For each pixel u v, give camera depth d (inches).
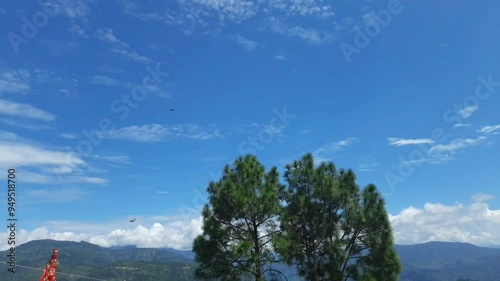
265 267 845.8
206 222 874.1
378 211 884.0
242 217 857.5
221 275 837.2
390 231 884.0
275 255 847.1
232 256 813.9
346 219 880.3
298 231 910.4
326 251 888.9
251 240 865.5
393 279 867.4
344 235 900.6
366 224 879.1
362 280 828.6
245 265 826.2
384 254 866.1
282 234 880.9
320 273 886.4
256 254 812.6
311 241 905.5
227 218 870.4
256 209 852.0
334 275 860.0
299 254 887.7
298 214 892.0
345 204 888.3
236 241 858.8
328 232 874.1
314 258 891.4
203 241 860.6
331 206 917.2
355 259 897.5
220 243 860.6
